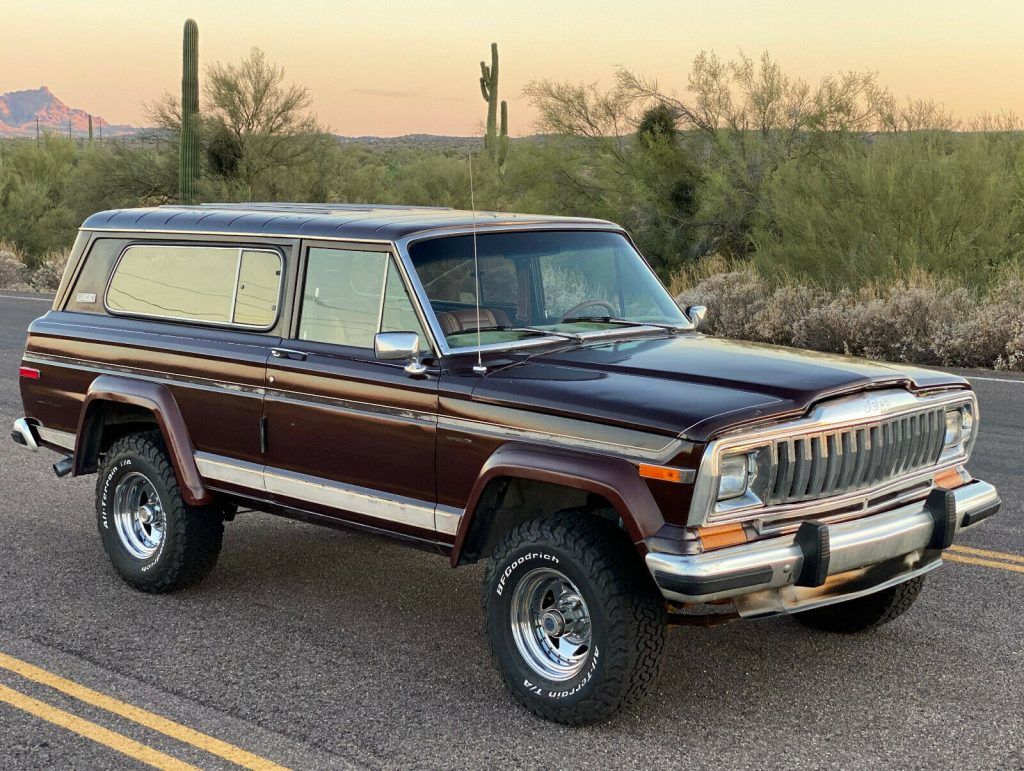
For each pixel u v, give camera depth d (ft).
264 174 98.48
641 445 14.15
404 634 18.84
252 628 19.04
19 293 83.30
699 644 18.17
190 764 14.15
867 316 48.19
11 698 16.14
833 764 14.02
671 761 14.14
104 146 106.42
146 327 21.02
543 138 75.31
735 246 68.95
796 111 69.87
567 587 15.35
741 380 15.19
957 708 15.69
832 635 18.57
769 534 14.46
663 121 71.82
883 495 15.81
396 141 260.83
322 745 14.66
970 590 20.62
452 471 16.35
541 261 18.57
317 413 18.02
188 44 91.91
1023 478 28.22
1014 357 43.86
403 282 17.16
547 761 14.16
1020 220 58.54
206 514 20.29
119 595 20.75
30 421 23.17
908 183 57.26
